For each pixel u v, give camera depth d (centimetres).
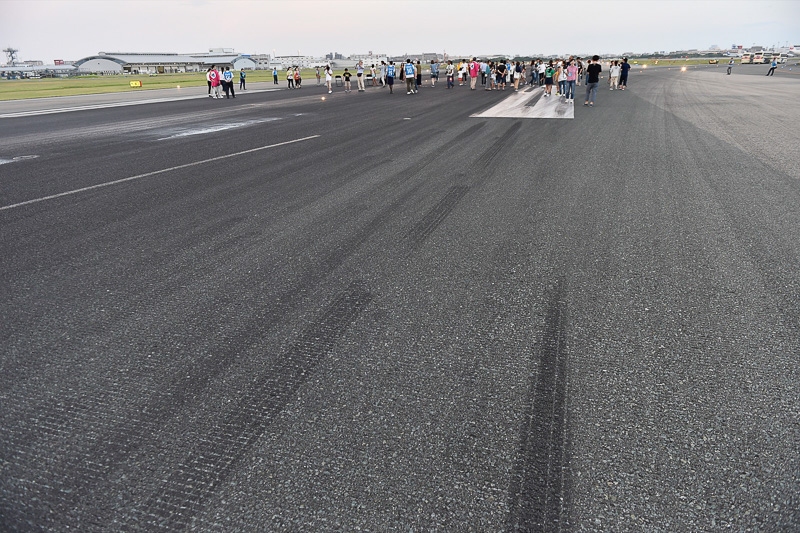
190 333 250
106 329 256
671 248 347
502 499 150
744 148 736
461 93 2317
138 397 203
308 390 203
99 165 702
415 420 184
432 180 567
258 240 382
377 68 3653
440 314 262
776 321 248
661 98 1723
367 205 471
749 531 139
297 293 291
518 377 208
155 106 1877
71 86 3928
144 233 405
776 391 196
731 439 171
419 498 152
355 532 141
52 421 190
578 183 538
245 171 641
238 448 174
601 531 140
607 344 230
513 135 907
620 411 186
